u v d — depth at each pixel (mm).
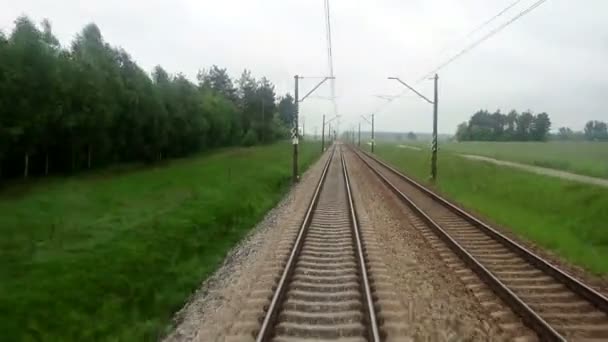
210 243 15102
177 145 46875
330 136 151625
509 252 13352
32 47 23172
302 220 18016
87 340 8016
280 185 32188
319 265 11883
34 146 25109
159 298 10125
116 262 11250
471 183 32656
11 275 9797
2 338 7305
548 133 160875
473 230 16531
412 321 8266
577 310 8969
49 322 8109
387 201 23812
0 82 20594
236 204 21078
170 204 19688
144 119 37062
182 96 50344
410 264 12078
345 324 8062
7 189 21797
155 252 12719
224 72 103438
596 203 19250
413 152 73250
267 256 13055
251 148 74875
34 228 14195
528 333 7883
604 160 46844
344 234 15633
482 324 8234
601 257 13383
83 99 27641
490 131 159125
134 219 16281
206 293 10648
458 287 10258
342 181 33906
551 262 12844
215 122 61594
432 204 22922
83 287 9539
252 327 8055
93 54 34594
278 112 128125
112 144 33719
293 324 8016
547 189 24797
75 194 20781
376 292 9539
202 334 8117
